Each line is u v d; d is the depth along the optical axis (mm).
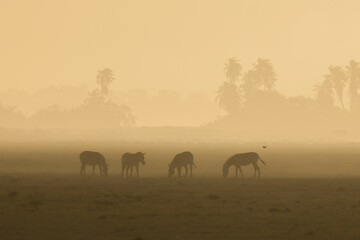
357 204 77375
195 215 67812
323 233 56594
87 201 80000
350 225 60875
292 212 69812
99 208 73438
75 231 57719
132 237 54812
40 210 71375
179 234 56406
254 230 58406
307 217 66062
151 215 67750
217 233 56750
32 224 61469
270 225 61062
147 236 55281
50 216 66750
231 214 68438
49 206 74938
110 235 55812
